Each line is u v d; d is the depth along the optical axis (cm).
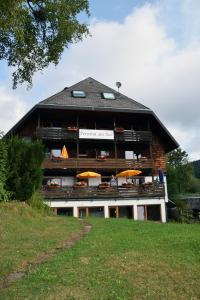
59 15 1856
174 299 754
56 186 3416
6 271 916
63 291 770
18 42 1783
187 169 8594
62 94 3928
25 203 1883
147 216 3566
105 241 1291
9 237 1282
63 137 3688
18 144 1862
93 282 820
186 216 4234
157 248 1162
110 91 4197
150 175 4000
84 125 3928
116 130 3806
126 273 888
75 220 2050
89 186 3478
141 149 4097
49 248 1176
